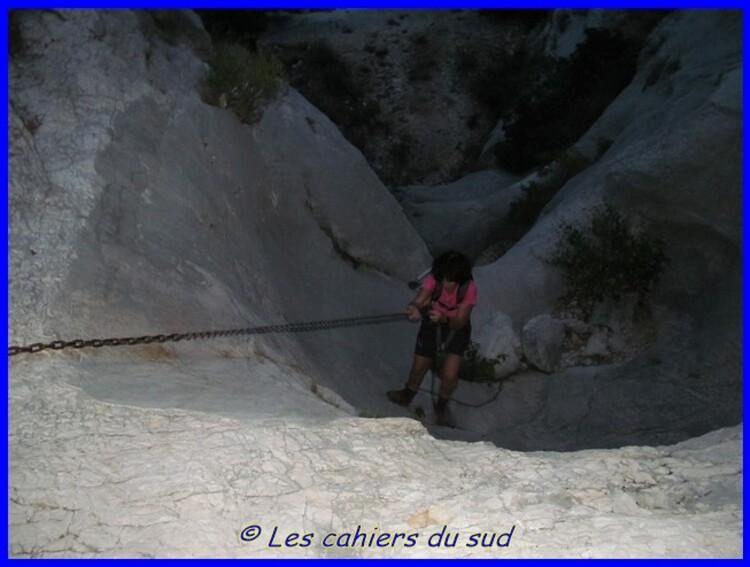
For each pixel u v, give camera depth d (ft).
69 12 30.45
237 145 35.29
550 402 35.94
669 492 15.57
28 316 20.63
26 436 16.16
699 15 62.59
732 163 41.34
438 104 99.14
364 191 41.55
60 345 19.45
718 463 16.70
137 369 20.44
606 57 76.18
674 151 42.09
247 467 15.24
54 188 25.08
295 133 40.11
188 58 35.58
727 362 36.68
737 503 14.97
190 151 31.14
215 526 13.58
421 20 109.70
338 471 15.65
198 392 19.49
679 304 41.01
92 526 13.50
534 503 14.74
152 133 29.73
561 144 72.49
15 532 13.33
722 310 39.34
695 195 41.47
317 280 37.22
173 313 23.04
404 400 32.42
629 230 42.73
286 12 113.09
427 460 16.55
